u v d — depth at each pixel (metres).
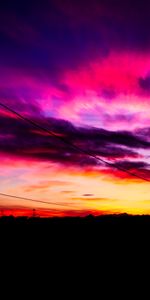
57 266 19.36
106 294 16.42
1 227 22.41
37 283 16.91
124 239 24.05
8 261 18.84
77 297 15.64
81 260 20.64
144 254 23.19
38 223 23.86
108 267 20.50
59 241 22.14
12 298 14.54
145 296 16.38
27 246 20.83
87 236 23.47
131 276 19.81
